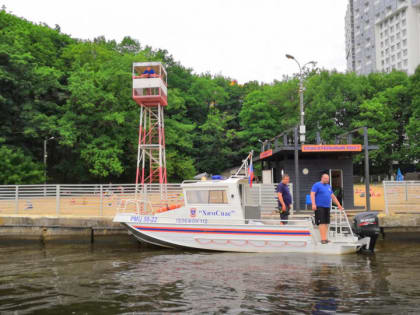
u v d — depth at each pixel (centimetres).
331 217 1456
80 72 3994
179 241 1148
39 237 1427
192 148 5572
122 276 779
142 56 4559
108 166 3747
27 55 3638
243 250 1081
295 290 638
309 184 1766
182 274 785
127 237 1394
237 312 527
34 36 4741
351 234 1056
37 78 3800
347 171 1767
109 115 3847
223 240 1099
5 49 3528
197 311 535
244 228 1080
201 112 6719
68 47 5162
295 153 1625
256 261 924
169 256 1041
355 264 874
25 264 953
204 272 801
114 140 4022
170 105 4450
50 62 4706
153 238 1173
